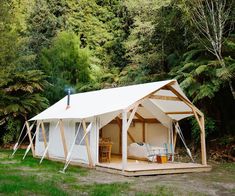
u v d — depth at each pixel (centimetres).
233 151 1353
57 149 1316
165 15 1686
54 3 2659
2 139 1864
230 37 1453
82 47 2586
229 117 1556
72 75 2239
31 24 2473
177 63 1686
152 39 1828
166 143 1273
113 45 2564
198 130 1464
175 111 1230
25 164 1148
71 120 1242
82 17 2688
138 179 888
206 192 715
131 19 2495
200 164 1137
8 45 1495
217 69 1267
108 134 1569
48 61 2189
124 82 1984
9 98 1750
